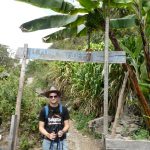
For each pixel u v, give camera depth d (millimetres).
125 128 4266
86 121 4961
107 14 3301
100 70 5016
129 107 4617
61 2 3166
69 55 2984
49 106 2730
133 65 3611
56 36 3662
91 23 3418
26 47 2926
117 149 2270
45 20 3320
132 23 3484
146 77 3535
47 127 2703
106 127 2805
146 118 3445
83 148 4172
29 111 4469
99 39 6301
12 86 4672
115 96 4625
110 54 2977
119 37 4445
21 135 4211
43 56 2949
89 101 5188
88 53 2986
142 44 3627
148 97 3541
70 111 5527
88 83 5234
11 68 7562
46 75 6957
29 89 5023
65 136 2752
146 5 3352
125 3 3266
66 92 6105
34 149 4035
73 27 3604
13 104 4516
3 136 4215
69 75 6152
